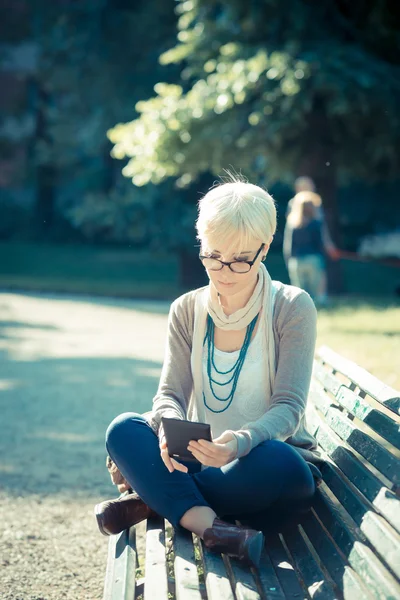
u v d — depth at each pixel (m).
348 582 2.90
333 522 3.39
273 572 3.35
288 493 3.63
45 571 5.12
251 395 3.92
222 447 3.48
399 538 2.89
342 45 21.23
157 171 22.69
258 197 3.70
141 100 30.59
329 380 4.65
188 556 3.44
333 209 23.70
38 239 46.03
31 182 45.97
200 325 3.96
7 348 15.09
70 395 10.81
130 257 40.31
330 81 20.00
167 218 29.47
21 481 7.05
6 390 11.19
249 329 3.88
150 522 3.99
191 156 22.25
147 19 29.81
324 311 16.39
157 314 20.84
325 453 4.21
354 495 3.34
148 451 3.75
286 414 3.73
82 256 40.72
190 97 22.31
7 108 47.91
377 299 21.34
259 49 21.22
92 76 31.72
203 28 22.59
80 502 6.51
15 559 5.32
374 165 23.11
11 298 25.16
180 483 3.66
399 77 21.16
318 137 22.08
